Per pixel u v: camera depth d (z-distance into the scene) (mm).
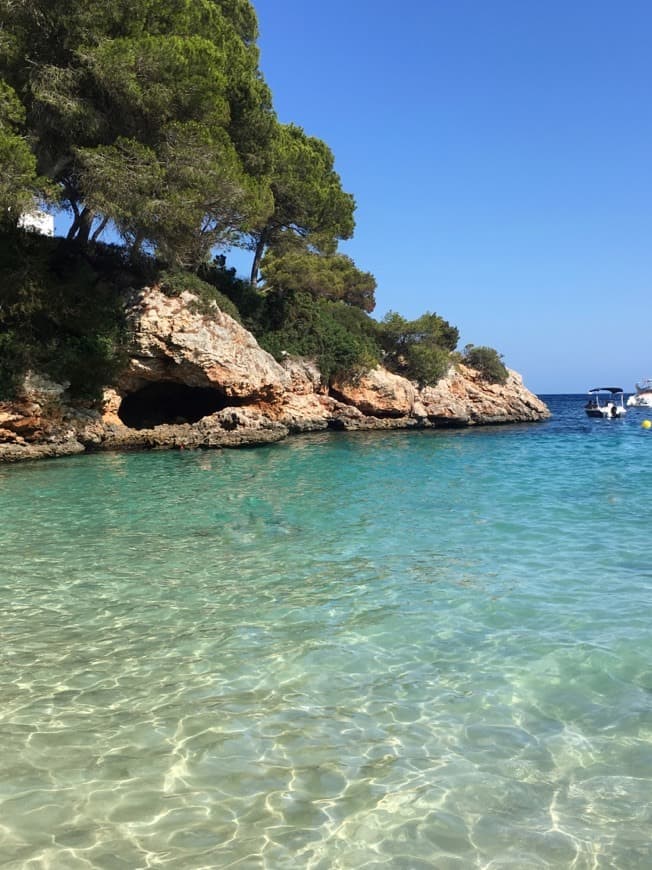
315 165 39594
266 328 38531
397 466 21781
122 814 3848
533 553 9930
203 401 33062
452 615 7254
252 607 7621
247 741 4660
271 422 30781
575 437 36781
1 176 18766
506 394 54406
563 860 3459
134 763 4383
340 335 41062
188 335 27328
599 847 3557
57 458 23172
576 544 10477
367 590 8188
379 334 47906
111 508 13844
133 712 5102
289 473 19781
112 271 27844
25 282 22531
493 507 13867
